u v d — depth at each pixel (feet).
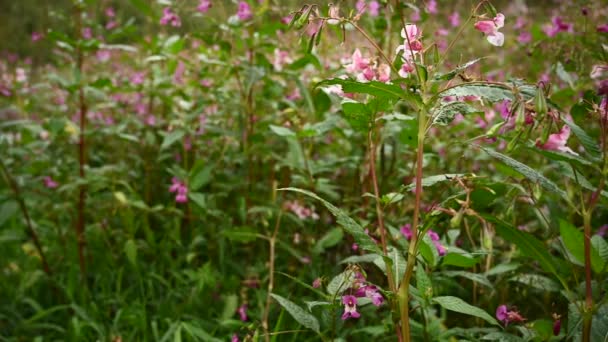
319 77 11.03
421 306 6.58
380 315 8.70
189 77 13.46
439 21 14.79
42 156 11.96
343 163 10.17
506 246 8.92
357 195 10.69
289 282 10.00
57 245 11.43
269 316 8.91
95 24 11.72
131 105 15.35
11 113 16.05
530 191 6.66
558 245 7.70
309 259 9.94
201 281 9.51
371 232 8.27
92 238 10.79
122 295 9.97
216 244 11.10
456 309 5.77
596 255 5.86
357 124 6.47
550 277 7.79
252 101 11.50
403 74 6.18
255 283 9.87
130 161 14.42
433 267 6.52
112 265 10.67
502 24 5.71
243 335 8.61
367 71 6.48
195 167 10.41
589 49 9.28
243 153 11.48
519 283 8.28
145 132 14.08
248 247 10.97
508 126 6.48
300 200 9.96
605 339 5.67
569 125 5.40
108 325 9.30
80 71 10.68
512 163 5.22
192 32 10.70
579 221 8.96
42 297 10.58
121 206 10.58
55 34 10.07
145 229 11.11
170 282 10.36
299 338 8.45
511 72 12.34
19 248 11.64
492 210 9.42
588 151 5.45
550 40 10.68
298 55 12.09
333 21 6.25
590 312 5.74
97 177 10.46
